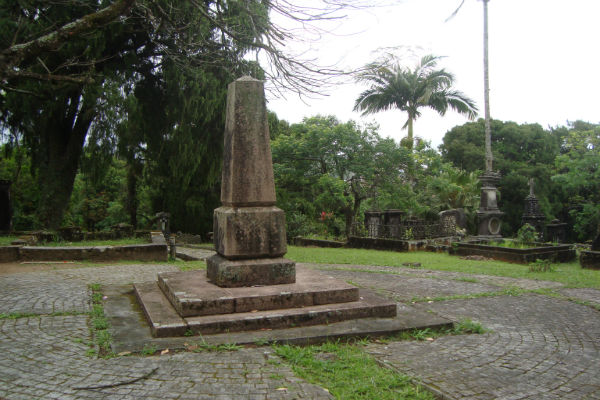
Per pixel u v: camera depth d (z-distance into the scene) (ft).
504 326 17.92
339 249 53.21
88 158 50.03
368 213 58.49
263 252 19.10
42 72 40.22
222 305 16.37
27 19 32.42
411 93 84.17
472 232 86.43
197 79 48.55
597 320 19.20
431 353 14.26
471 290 25.59
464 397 11.02
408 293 24.40
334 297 17.98
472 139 111.55
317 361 12.94
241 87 19.48
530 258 42.70
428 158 68.95
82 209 86.38
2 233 52.26
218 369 12.34
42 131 49.37
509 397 11.07
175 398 10.56
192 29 32.73
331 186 62.39
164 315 16.24
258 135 19.51
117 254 35.24
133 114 46.52
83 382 11.35
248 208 19.21
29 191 73.15
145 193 84.84
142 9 28.58
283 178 72.69
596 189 86.43
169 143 55.06
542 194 98.63
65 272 28.81
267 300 16.94
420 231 55.36
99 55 41.60
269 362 12.85
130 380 11.50
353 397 10.84
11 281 24.85
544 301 22.95
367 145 64.34
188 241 63.62
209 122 55.52
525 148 110.73
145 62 50.52
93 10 38.34
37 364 12.50
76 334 15.16
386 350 14.53
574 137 72.38
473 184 83.41
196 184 70.69
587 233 89.86
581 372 12.89
